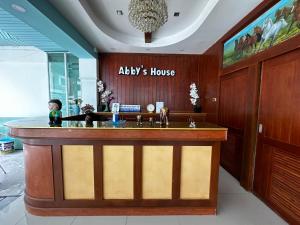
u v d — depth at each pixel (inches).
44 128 90.6
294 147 89.2
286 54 95.1
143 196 96.8
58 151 93.0
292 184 90.1
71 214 95.9
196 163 95.4
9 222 90.4
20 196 114.5
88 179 95.3
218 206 105.6
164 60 248.8
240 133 138.3
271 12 105.1
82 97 237.1
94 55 221.3
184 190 96.8
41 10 104.3
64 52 233.1
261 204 108.3
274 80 104.0
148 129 90.7
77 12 127.0
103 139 92.4
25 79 234.7
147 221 91.7
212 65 199.9
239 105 140.7
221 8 119.3
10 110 236.1
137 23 108.3
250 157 122.3
